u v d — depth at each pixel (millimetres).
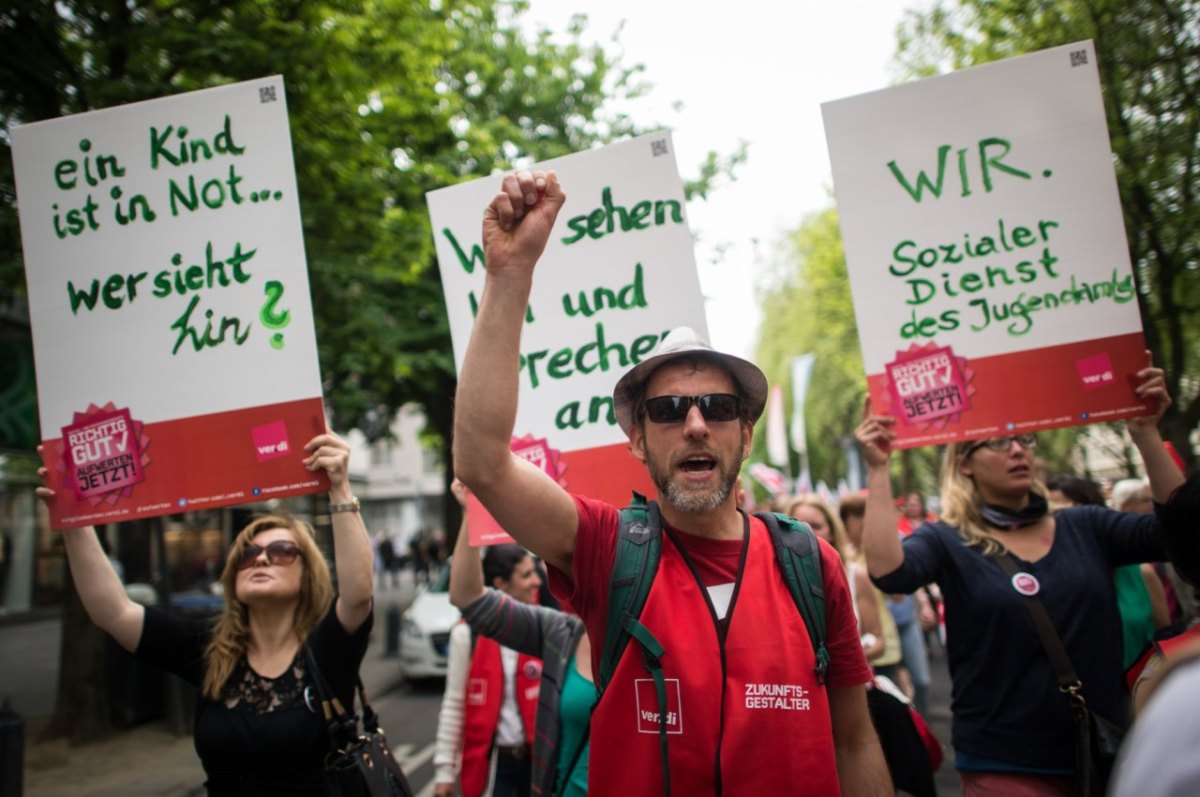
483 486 1943
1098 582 2818
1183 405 10320
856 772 2152
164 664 2865
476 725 3805
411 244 11289
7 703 5035
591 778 1963
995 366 3172
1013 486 3029
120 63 7266
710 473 2059
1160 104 8047
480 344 1937
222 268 2965
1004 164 3236
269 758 2617
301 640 2826
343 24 7883
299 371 2896
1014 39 9211
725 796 1843
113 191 3018
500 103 17516
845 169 3324
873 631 5203
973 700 2861
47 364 2957
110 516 2873
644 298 3307
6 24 6703
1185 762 957
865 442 3068
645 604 1981
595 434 3291
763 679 1910
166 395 2918
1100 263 3154
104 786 7031
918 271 3258
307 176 8680
